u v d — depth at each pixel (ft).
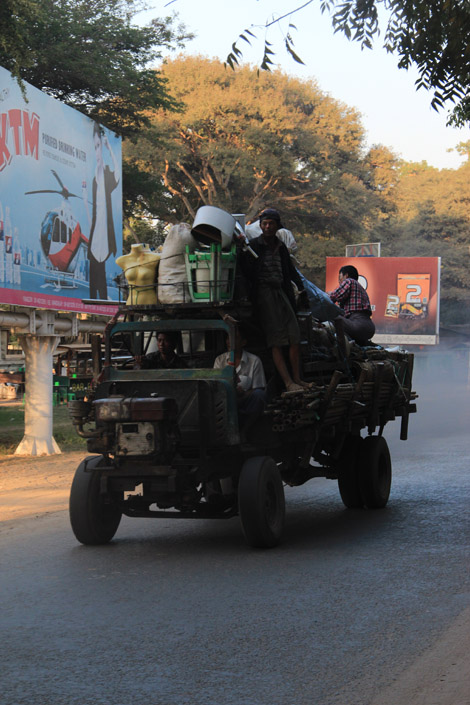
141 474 23.79
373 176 192.13
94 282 63.57
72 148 60.18
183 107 148.66
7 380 106.63
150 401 23.08
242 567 22.61
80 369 102.12
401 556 23.54
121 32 101.65
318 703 13.23
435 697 13.37
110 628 17.38
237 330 25.38
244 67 162.50
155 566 23.03
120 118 112.57
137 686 14.11
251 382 25.81
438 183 245.04
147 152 142.10
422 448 53.42
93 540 26.08
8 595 20.29
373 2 27.58
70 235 59.67
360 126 178.19
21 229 53.01
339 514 31.09
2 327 54.80
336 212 169.37
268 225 26.55
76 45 98.73
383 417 34.42
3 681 14.49
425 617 17.67
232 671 14.70
